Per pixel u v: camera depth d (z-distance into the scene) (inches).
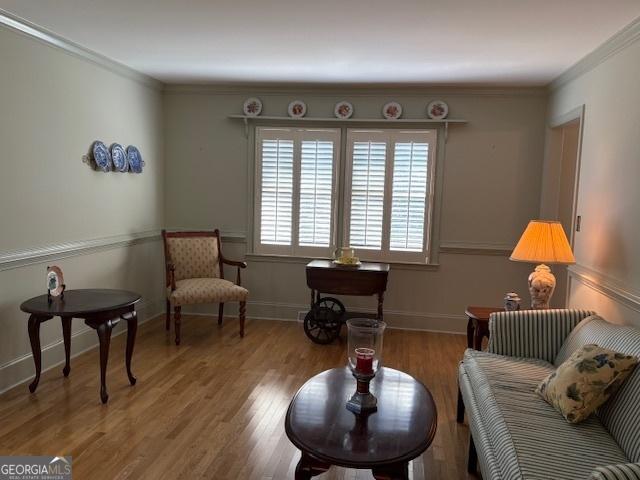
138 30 118.6
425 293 180.7
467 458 93.7
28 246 122.6
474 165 173.5
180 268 172.6
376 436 68.2
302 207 183.9
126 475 85.3
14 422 102.7
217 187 188.4
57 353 134.9
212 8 102.5
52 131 129.2
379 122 175.6
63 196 134.4
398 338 171.2
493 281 176.7
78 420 104.3
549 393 80.0
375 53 132.1
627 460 64.7
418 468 90.2
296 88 178.5
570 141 164.4
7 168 115.0
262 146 183.3
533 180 171.0
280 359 145.7
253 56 139.8
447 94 172.1
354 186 179.9
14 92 116.0
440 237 177.5
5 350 117.4
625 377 73.1
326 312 162.4
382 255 180.9
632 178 99.7
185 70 160.7
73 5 102.8
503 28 109.0
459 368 107.1
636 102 99.3
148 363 139.4
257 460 90.8
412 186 176.4
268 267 189.0
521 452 65.4
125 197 165.2
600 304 113.3
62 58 131.5
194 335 167.0
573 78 140.7
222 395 119.1
